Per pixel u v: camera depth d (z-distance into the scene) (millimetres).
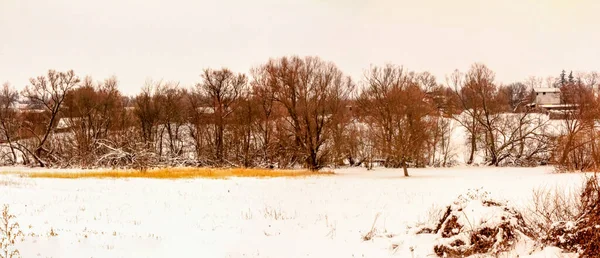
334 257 10367
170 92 61344
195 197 20344
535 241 9664
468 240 9648
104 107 59531
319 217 15367
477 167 51625
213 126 60625
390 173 42031
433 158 55375
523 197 14867
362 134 52875
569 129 40469
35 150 56969
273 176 34031
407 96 44875
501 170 44531
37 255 9281
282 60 48719
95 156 44750
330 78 49469
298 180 30141
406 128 41688
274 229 13539
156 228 13469
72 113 58125
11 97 60438
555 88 82875
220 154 55750
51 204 16969
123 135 49875
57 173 33562
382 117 48906
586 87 49438
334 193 21891
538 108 56281
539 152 52812
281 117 50469
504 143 54500
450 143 63281
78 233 11641
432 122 49625
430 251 9898
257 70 50812
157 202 18672
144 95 59406
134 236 11883
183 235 12602
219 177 31188
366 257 10156
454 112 59000
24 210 15227
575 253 8852
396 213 15422
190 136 62219
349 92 55188
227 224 14328
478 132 56594
